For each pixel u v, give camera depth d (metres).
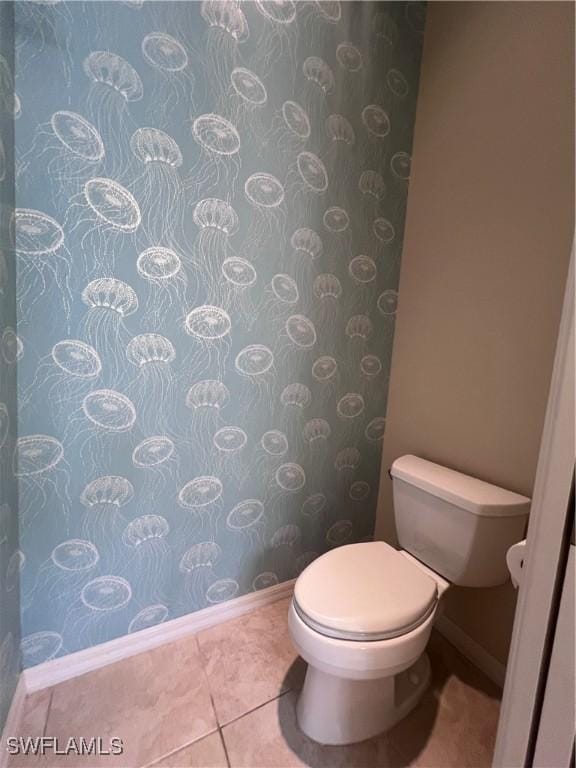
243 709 1.12
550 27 1.06
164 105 1.07
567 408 0.54
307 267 1.39
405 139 1.51
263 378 1.37
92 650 1.22
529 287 1.14
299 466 1.52
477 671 1.29
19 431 1.02
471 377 1.32
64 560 1.13
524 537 1.13
